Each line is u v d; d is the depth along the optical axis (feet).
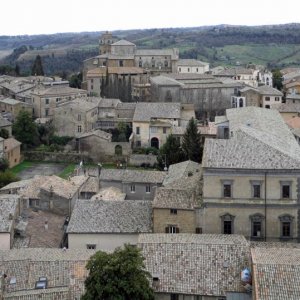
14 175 501.15
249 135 326.85
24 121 643.86
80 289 242.58
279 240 305.12
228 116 479.00
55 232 328.29
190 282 244.63
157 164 546.26
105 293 224.12
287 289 212.43
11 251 278.05
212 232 306.35
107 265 226.58
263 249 252.42
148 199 404.98
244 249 257.96
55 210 366.22
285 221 304.71
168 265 251.39
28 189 383.24
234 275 246.27
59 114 650.02
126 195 407.44
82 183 403.75
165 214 307.37
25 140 642.22
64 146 639.35
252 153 309.83
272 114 464.65
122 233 305.32
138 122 625.41
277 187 302.45
